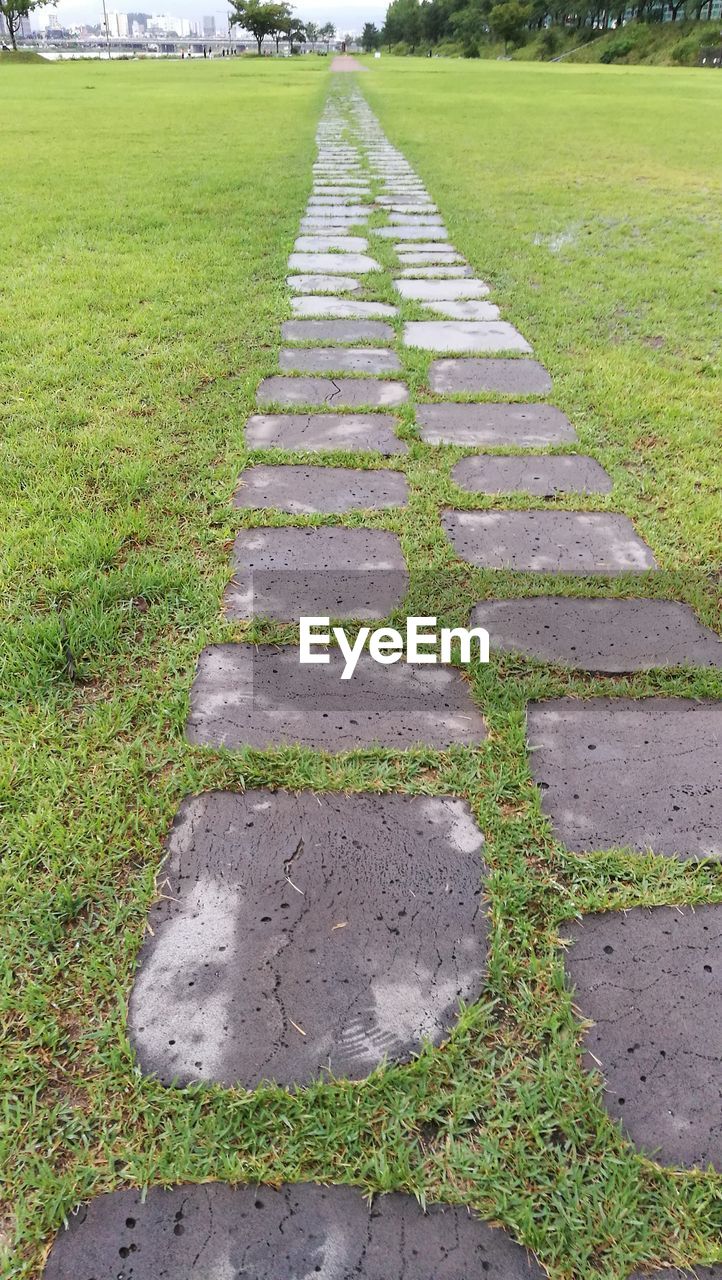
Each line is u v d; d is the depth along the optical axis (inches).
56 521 96.3
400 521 99.7
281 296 181.9
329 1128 42.9
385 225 249.4
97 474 106.7
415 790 63.4
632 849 59.2
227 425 122.5
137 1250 38.6
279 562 91.5
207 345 152.6
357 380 141.3
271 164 353.7
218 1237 39.0
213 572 89.1
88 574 86.7
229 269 199.0
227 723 69.3
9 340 149.6
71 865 56.7
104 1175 41.1
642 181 315.6
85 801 61.5
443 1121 43.6
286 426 124.1
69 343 149.6
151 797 61.8
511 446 119.5
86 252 209.8
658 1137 43.0
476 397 134.9
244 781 63.6
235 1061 45.8
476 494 106.6
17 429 118.1
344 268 205.5
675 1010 49.1
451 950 52.2
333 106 636.1
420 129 479.5
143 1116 43.3
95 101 653.3
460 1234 39.3
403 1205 40.4
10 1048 46.2
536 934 53.3
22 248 210.7
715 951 52.6
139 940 52.0
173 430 120.2
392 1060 46.1
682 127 483.5
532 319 172.2
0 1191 40.4
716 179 320.2
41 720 68.8
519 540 97.3
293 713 70.6
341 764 65.4
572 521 101.5
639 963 51.7
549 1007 49.0
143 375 138.1
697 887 56.2
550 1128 43.3
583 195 290.0
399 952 51.9
